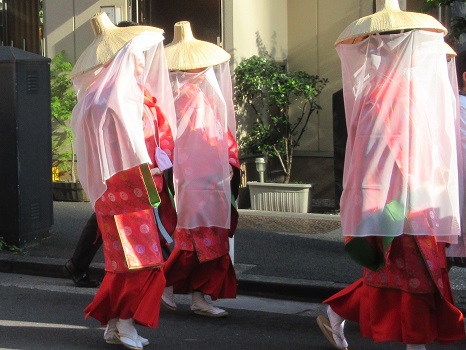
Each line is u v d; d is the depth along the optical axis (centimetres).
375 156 474
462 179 534
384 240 470
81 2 1105
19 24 1199
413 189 473
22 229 820
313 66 1115
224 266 616
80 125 523
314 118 1107
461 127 547
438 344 562
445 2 830
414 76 480
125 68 514
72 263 713
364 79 486
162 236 565
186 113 613
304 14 1116
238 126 1047
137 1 1104
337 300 519
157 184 545
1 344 555
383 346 554
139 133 514
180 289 624
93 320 614
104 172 509
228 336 579
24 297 683
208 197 606
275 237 866
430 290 471
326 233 885
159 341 565
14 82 809
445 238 495
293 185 1012
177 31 639
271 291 689
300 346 555
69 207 1042
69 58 1114
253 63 1042
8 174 816
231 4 1041
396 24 482
